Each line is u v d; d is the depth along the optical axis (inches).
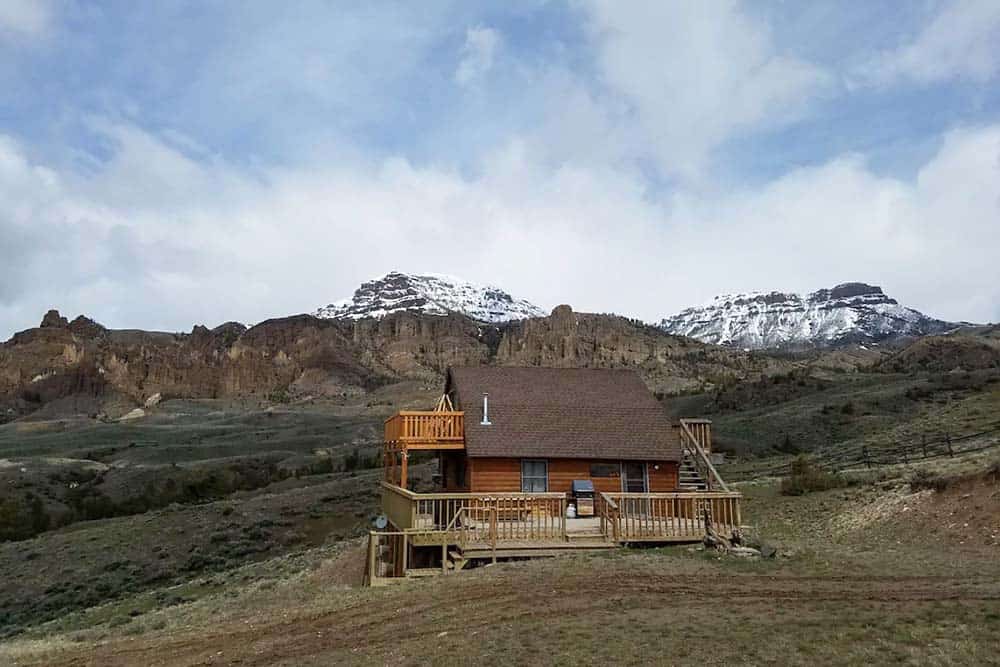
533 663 400.5
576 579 601.6
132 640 556.4
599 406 1043.9
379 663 427.8
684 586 561.9
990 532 708.7
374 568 728.3
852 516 937.5
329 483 2235.5
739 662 377.7
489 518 837.2
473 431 959.6
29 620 1085.1
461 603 554.9
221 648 501.4
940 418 1792.6
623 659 395.5
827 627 429.1
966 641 385.7
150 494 2484.0
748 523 1028.5
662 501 917.2
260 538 1537.9
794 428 2484.0
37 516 2089.1
